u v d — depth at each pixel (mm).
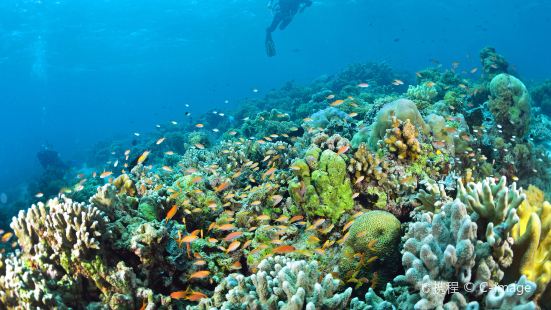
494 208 3215
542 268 2992
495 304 2625
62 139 88500
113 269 4008
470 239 2949
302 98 27812
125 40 59219
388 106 7262
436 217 3209
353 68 30656
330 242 5039
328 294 3244
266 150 8156
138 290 3945
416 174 6004
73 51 58500
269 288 3361
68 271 3949
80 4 42375
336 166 5508
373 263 4277
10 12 39438
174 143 22406
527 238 2973
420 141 6527
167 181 8680
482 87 13539
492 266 2879
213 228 5625
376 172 5762
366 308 3305
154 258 4254
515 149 8312
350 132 10070
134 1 45656
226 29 66438
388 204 5684
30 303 3539
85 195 13773
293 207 5785
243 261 5180
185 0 47875
